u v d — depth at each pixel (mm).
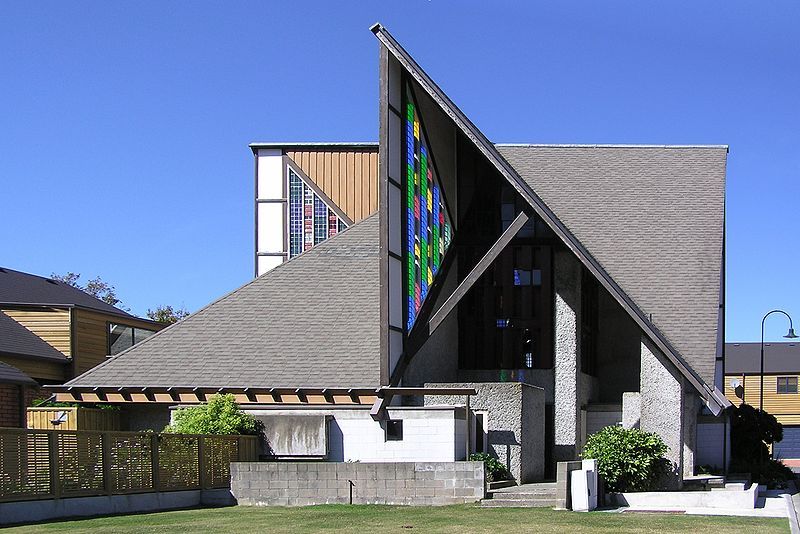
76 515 16828
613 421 26922
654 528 15258
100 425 23984
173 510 18750
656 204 29188
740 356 68312
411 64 23156
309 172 35656
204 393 23922
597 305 29484
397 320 23391
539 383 26734
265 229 35625
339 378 23797
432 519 16641
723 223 28266
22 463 15836
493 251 24188
